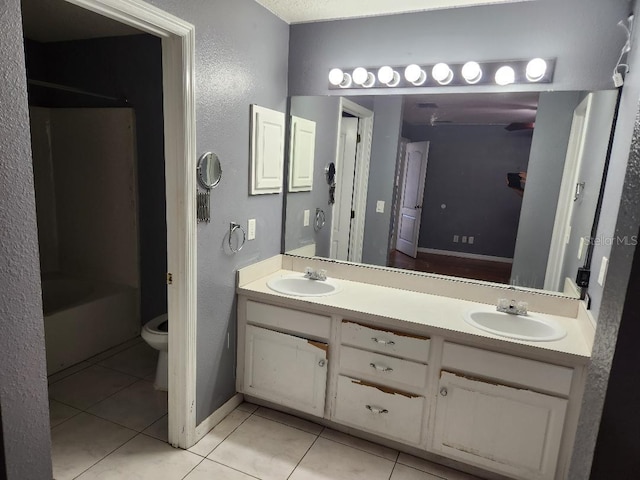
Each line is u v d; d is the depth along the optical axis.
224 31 1.96
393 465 2.04
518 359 1.77
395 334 1.98
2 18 0.70
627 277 0.68
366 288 2.41
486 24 2.12
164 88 1.78
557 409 1.74
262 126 2.31
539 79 2.04
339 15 2.36
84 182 3.28
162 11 1.59
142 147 3.08
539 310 2.15
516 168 2.15
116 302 3.15
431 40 2.23
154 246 3.21
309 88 2.52
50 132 3.32
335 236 2.57
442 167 2.30
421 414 1.99
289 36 2.52
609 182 1.83
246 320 2.34
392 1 2.13
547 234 2.12
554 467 1.78
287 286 2.51
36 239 0.78
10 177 0.73
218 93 1.96
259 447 2.12
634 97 1.60
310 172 2.58
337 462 2.04
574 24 1.96
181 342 1.98
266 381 2.34
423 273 2.38
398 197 2.41
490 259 2.25
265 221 2.51
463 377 1.87
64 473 1.88
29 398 0.79
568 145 2.04
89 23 2.72
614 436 0.72
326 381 2.18
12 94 0.73
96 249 3.36
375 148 2.43
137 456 2.02
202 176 1.91
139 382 2.69
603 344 0.78
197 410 2.12
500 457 1.87
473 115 2.20
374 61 2.37
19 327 0.76
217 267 2.13
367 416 2.11
